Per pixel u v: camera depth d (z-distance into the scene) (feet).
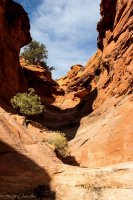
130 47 75.41
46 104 130.82
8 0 105.70
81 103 109.29
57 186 35.78
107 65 92.94
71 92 154.92
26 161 37.91
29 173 36.63
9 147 38.60
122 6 86.07
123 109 64.39
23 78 109.19
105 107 79.15
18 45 110.73
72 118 101.81
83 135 74.33
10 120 44.86
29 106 70.59
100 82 96.84
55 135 58.08
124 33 83.15
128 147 53.52
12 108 71.97
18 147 39.58
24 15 115.34
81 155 62.08
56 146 52.70
